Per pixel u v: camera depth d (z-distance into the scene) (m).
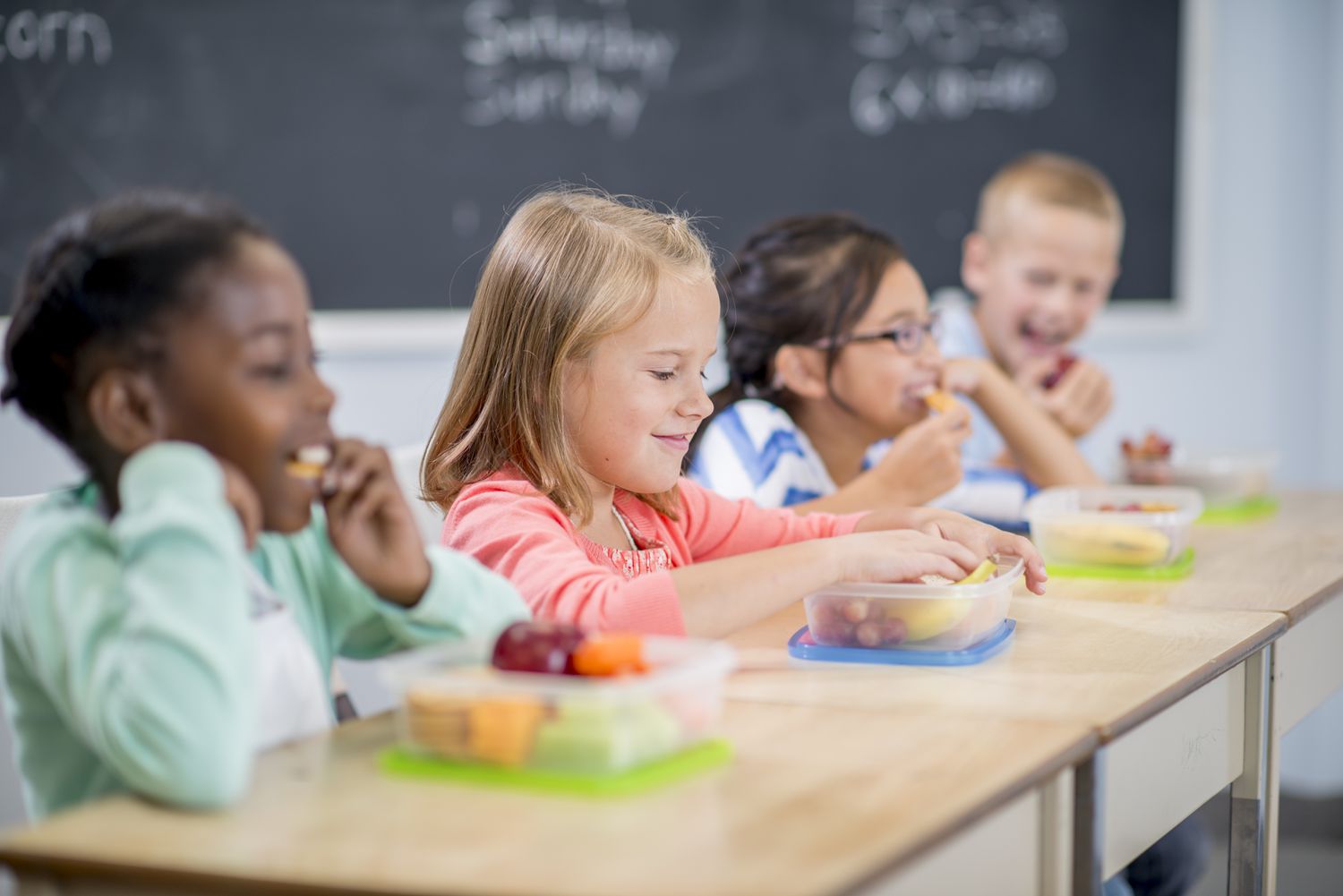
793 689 1.04
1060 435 2.10
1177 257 3.06
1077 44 2.95
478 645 0.89
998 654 1.16
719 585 1.10
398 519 0.94
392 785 0.81
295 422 0.88
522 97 2.47
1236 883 1.31
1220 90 3.09
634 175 2.58
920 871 0.76
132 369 0.84
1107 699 1.00
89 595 0.83
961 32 2.86
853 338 1.78
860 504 1.64
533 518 1.18
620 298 1.20
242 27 2.24
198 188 2.22
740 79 2.67
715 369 2.27
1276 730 1.33
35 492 2.00
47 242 0.88
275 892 0.67
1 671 0.94
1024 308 2.79
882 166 2.81
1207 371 3.12
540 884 0.65
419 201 2.39
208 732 0.76
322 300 2.32
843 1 2.76
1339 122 3.06
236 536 0.81
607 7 2.54
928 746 0.88
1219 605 1.38
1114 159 2.99
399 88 2.36
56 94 2.13
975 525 1.32
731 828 0.72
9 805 1.20
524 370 1.23
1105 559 1.57
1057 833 0.89
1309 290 3.11
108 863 0.70
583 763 0.80
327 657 1.06
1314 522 2.05
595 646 0.84
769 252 1.82
